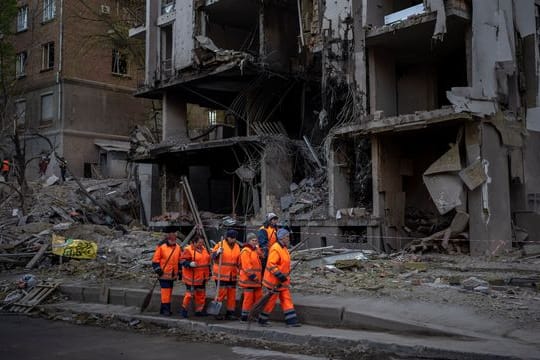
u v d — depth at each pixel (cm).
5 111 3228
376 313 909
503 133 1692
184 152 2542
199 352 827
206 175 2919
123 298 1300
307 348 838
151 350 845
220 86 2645
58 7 3559
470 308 922
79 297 1394
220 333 962
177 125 2822
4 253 1916
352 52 1939
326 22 2017
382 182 1817
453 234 1661
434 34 1669
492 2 1741
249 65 2305
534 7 1911
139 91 2870
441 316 885
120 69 3803
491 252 1591
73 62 3550
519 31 1834
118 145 3650
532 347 711
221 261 1045
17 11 3512
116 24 3591
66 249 1853
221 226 2334
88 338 951
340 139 1938
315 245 1944
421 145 1933
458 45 1900
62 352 834
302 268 1378
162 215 2691
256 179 2322
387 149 1855
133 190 3105
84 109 3578
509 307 920
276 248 941
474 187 1620
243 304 1002
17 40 3819
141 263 1739
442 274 1242
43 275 1672
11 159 3559
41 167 3353
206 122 3800
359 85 1916
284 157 2272
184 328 1021
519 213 1772
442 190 1681
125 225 2842
